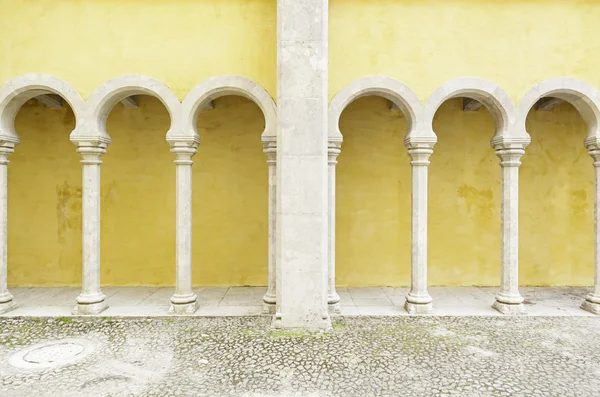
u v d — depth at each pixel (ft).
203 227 27.22
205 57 21.09
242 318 20.47
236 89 20.97
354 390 13.35
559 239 27.61
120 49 21.04
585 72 21.36
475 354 16.14
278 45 18.90
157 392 13.25
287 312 18.97
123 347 16.85
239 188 27.25
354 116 27.22
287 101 18.76
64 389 13.46
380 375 14.37
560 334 18.35
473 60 21.30
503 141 21.11
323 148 18.90
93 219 21.25
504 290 21.63
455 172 27.40
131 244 27.20
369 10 21.29
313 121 18.78
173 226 27.22
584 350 16.60
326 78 19.19
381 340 17.53
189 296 21.34
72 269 27.32
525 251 27.58
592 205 27.55
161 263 27.25
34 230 27.20
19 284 27.14
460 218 27.43
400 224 27.25
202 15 21.16
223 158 27.22
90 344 17.21
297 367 14.97
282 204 18.85
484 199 27.45
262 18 21.09
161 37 21.11
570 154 27.53
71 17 21.12
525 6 21.44
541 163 27.55
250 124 27.25
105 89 20.86
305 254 18.88
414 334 18.26
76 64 21.02
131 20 21.12
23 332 18.61
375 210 27.22
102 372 14.65
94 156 21.24
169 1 21.17
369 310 21.67
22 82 20.90
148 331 18.69
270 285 21.26
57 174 27.22
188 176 21.40
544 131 27.55
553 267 27.58
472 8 21.38
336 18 21.21
